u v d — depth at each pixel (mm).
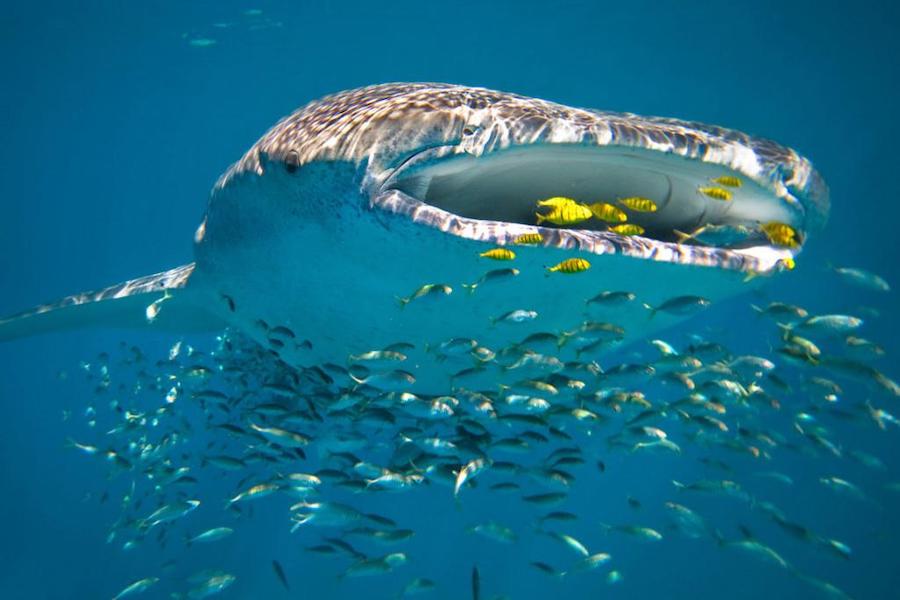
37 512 29531
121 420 7645
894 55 33250
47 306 6449
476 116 2973
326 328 4219
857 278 6395
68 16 28625
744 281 3357
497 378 4543
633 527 6660
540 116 2977
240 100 47531
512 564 23594
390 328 3926
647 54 35062
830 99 42188
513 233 2824
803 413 6113
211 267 4562
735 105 45250
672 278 3199
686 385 4727
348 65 39875
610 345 3984
